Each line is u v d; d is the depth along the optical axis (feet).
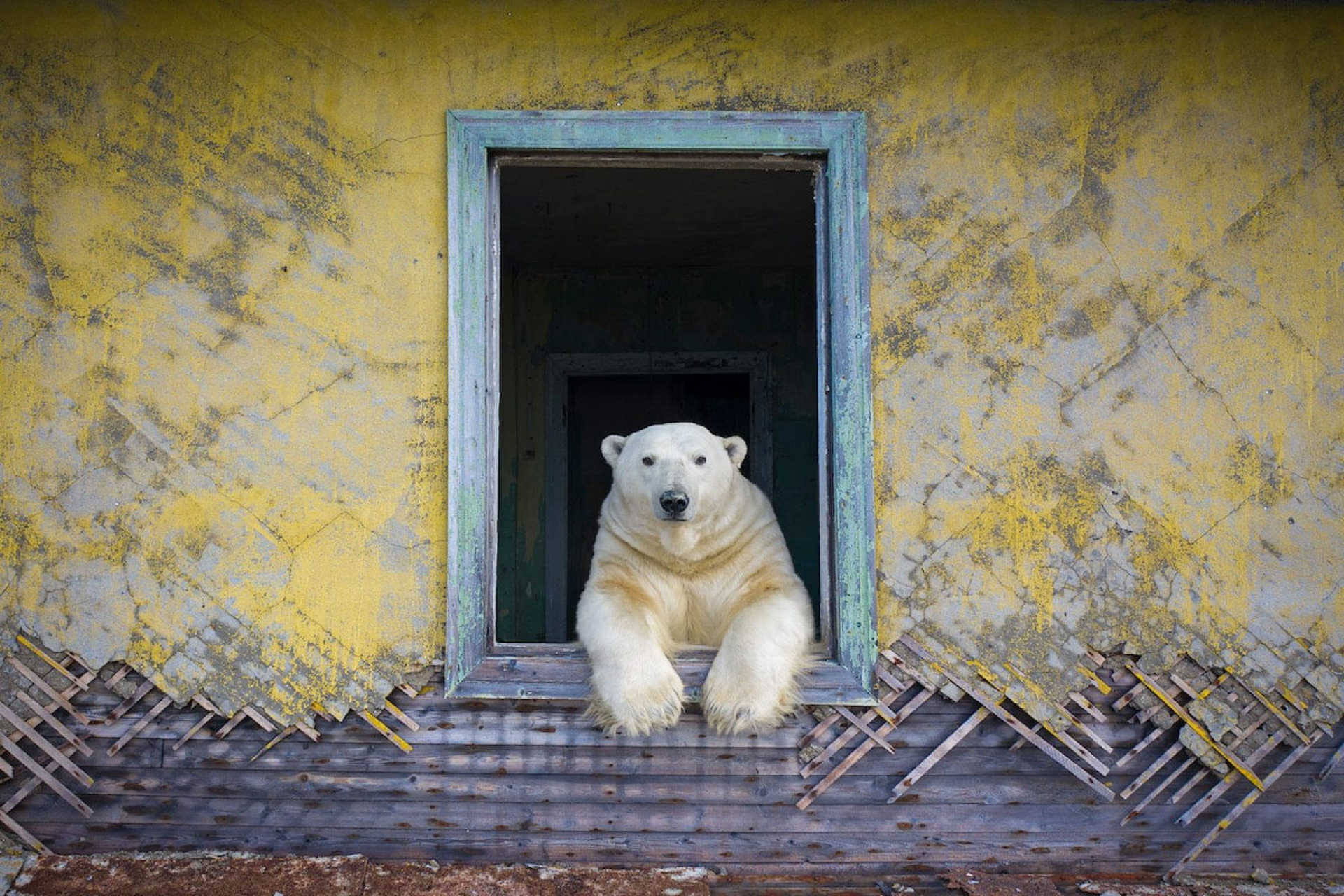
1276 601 11.42
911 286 11.53
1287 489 11.50
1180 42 11.74
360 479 11.39
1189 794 11.38
